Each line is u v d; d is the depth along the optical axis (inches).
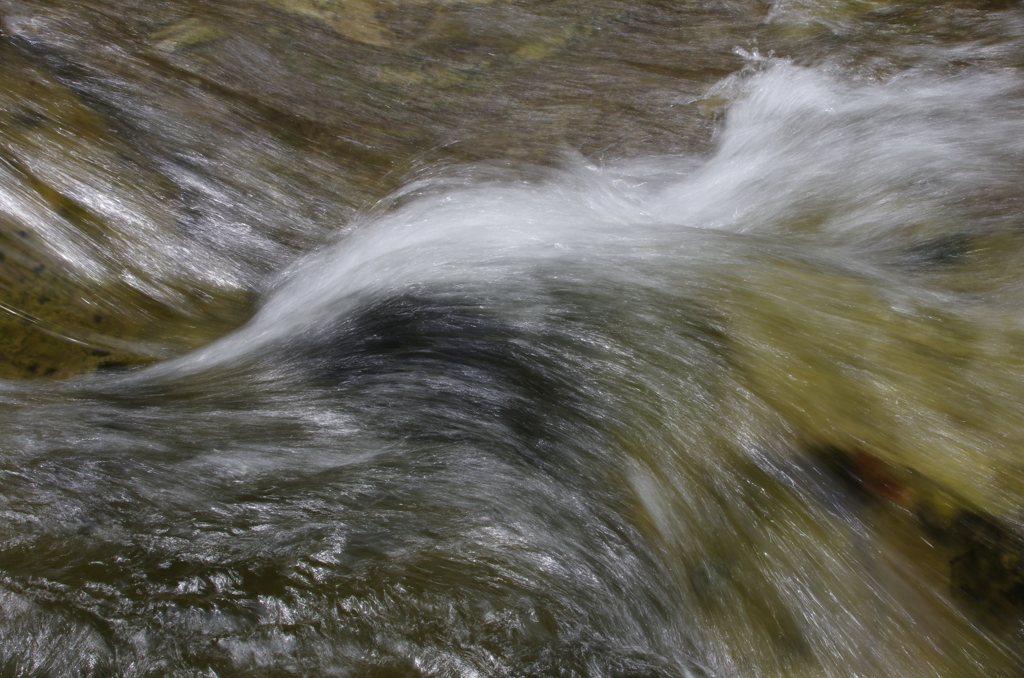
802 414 93.9
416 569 83.2
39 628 72.2
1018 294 119.6
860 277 124.1
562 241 137.5
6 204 124.3
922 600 81.2
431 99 183.2
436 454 100.7
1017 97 184.9
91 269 127.6
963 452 88.5
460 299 121.9
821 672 78.4
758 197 162.6
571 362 107.3
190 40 171.9
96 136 142.1
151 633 73.2
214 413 107.7
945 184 154.3
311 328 126.0
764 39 222.4
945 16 227.5
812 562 84.6
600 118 185.8
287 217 150.3
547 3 229.5
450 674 73.3
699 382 100.5
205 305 135.0
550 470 97.1
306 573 81.2
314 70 180.4
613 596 83.7
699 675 78.2
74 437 99.7
